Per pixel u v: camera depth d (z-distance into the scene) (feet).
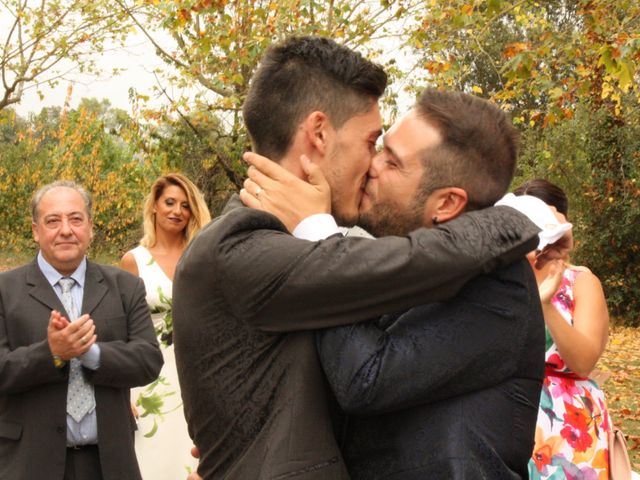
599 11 28.58
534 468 9.37
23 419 11.16
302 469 5.08
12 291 11.75
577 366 9.34
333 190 5.83
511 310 5.33
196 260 5.46
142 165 54.75
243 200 5.78
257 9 34.55
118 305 12.17
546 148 50.31
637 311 49.06
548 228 7.68
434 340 5.17
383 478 5.34
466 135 5.61
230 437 5.38
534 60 28.71
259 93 5.91
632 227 47.91
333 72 5.78
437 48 30.76
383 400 5.10
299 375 5.22
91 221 12.44
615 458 9.63
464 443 5.21
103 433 11.46
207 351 5.45
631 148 47.93
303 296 5.15
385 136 5.87
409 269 5.09
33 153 80.07
